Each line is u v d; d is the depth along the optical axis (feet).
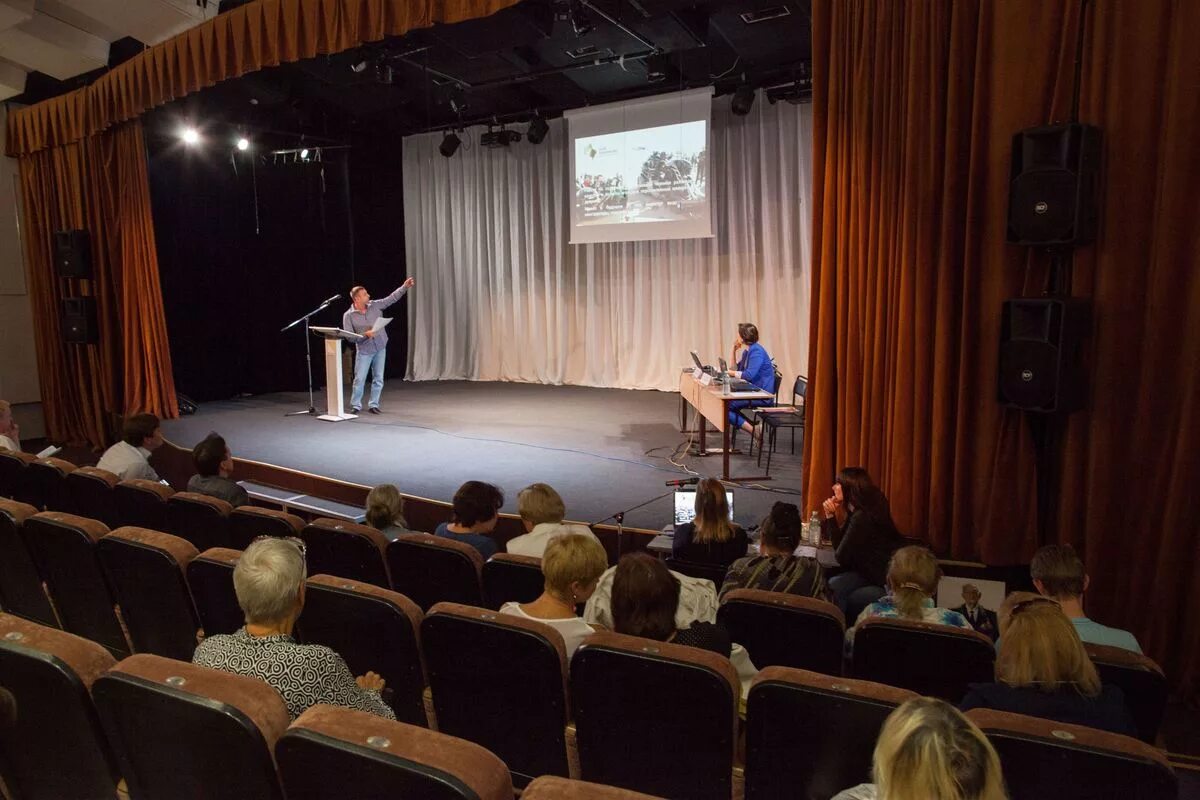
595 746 6.90
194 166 34.63
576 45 26.71
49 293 30.78
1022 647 6.40
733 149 32.22
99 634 10.47
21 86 27.40
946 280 13.25
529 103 34.47
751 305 32.50
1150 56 11.21
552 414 29.71
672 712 6.48
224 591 8.70
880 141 13.84
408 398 34.24
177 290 34.55
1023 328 11.93
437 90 32.37
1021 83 12.28
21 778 6.32
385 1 18.04
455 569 10.16
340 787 4.62
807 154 30.35
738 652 7.68
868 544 12.23
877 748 3.90
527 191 37.63
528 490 12.05
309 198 38.52
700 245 33.42
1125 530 11.96
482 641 7.11
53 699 5.86
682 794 6.75
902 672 7.80
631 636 6.69
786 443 24.43
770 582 9.80
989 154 12.74
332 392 29.35
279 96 29.99
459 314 40.50
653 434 25.77
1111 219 11.64
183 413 31.07
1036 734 5.31
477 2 16.84
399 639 7.88
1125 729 6.19
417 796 4.40
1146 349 11.48
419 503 18.71
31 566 10.97
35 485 15.44
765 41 25.50
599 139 33.47
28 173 30.58
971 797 3.59
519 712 7.27
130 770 5.63
